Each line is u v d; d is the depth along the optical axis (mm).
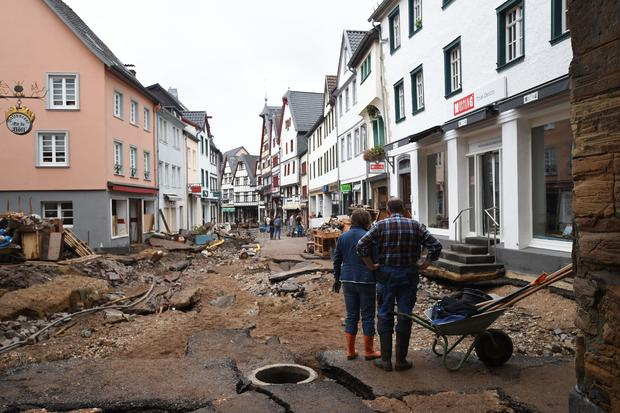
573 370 5461
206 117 51000
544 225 10352
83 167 22797
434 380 5156
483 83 12312
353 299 5934
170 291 12477
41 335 8203
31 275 12211
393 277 5324
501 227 11484
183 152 40469
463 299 5699
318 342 7203
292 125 56094
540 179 10453
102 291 11438
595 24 3312
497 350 5582
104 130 22984
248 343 7113
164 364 5875
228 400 4738
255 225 71312
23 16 22594
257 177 91625
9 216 15055
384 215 15555
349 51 29672
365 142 26484
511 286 10125
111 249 22156
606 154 3268
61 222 16438
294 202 53844
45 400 4777
